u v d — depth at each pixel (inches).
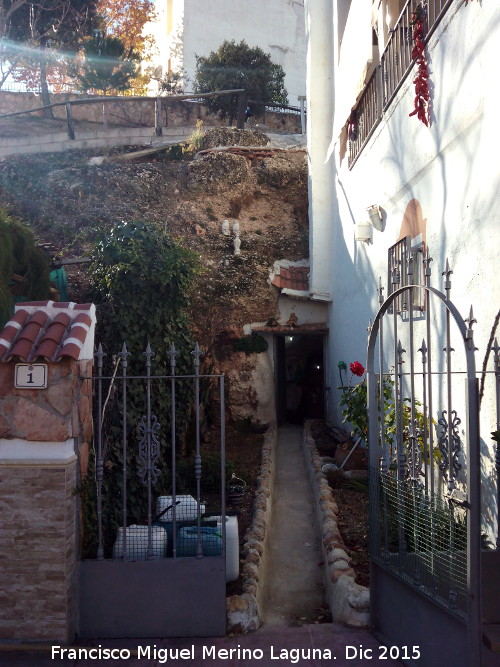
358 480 346.0
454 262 228.7
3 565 177.9
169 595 186.1
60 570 177.5
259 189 573.9
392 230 325.4
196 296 510.0
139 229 296.7
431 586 156.3
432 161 252.4
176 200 544.4
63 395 179.2
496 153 189.3
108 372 271.4
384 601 183.0
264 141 636.7
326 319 552.1
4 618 177.6
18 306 200.4
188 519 223.3
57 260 308.5
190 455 376.8
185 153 604.7
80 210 506.9
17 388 178.5
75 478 187.0
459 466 175.5
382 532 188.2
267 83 797.2
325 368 563.2
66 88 813.9
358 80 353.7
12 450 179.0
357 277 425.7
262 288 532.4
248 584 207.0
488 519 196.1
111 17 901.2
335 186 518.9
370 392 195.0
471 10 206.1
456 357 225.8
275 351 542.9
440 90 237.3
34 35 737.0
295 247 561.6
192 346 341.1
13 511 178.2
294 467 416.5
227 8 901.2
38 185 518.0
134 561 186.5
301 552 266.7
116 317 279.3
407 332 293.1
